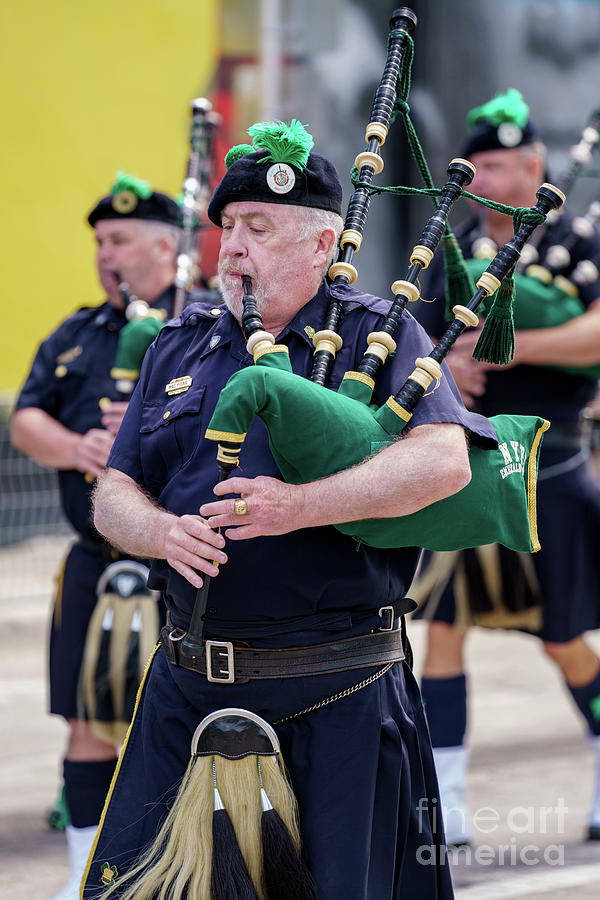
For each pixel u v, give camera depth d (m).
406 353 5.30
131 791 5.54
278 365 5.03
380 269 22.00
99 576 8.47
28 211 18.06
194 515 5.17
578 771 10.95
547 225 9.60
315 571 5.16
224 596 5.20
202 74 18.38
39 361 8.88
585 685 9.80
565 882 8.55
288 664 5.24
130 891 5.22
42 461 8.61
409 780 5.45
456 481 4.99
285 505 4.87
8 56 17.59
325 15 15.80
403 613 5.59
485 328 5.52
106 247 8.76
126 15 18.22
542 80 22.66
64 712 8.30
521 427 5.59
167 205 8.85
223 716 5.22
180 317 5.83
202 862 5.09
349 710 5.28
